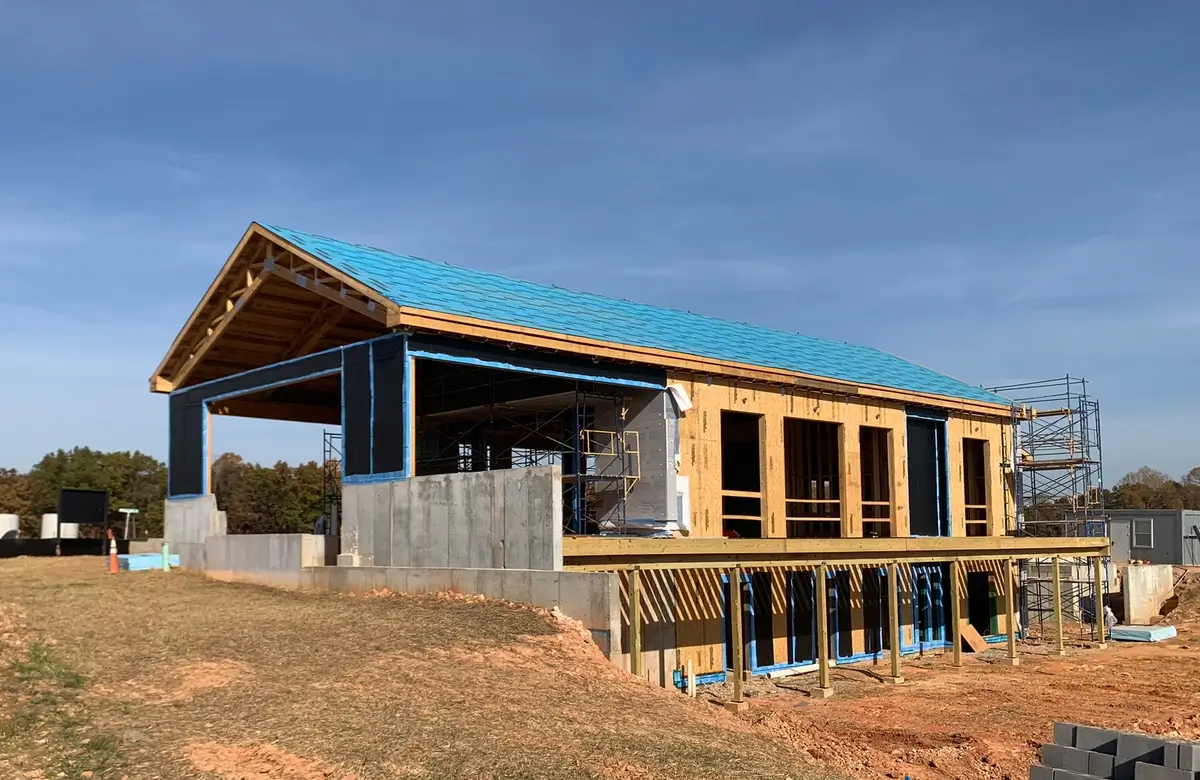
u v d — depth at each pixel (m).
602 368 20.52
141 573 22.84
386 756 8.74
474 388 23.41
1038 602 31.02
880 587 25.92
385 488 18.52
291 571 19.61
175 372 25.83
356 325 23.84
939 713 17.47
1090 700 18.97
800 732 13.61
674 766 9.31
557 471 15.64
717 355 22.97
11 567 24.42
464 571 16.27
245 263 22.50
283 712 9.93
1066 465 32.66
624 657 18.58
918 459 28.31
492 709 10.54
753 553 18.53
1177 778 10.39
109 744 8.76
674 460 21.55
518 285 24.69
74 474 61.03
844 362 29.38
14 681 10.60
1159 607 36.09
